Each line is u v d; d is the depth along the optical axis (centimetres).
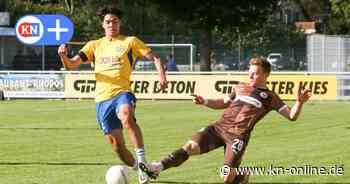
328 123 3416
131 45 1691
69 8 9938
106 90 1677
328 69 6594
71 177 1845
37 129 3194
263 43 7269
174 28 8694
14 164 2084
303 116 3816
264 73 1518
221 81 5078
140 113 4072
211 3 6969
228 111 1519
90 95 5294
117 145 1709
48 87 5362
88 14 8750
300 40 6900
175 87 5166
